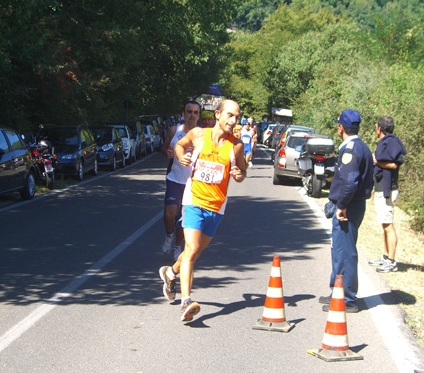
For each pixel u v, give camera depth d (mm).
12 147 16297
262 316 6906
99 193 18766
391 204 9445
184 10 39250
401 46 35219
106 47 30391
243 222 13891
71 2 29609
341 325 5988
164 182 22203
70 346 6102
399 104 19547
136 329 6629
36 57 24781
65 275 8852
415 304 7797
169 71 47406
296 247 11195
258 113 79000
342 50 59750
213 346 6180
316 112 32281
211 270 9344
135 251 10477
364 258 10297
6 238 11492
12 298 7707
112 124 33875
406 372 5633
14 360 5734
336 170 7422
